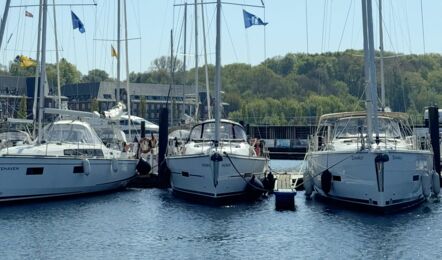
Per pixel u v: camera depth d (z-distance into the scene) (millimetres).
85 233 18281
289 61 121812
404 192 21750
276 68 122562
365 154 20969
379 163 20500
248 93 109062
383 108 29312
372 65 21875
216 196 23797
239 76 112750
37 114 27922
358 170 21406
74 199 25266
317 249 16281
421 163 22766
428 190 23578
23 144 26344
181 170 25234
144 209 22984
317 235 18141
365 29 22125
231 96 103000
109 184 27641
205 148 25438
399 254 15664
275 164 53188
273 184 27250
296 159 60812
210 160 23359
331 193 23594
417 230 18703
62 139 26891
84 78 125125
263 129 65188
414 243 16922
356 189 21828
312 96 100438
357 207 22531
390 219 20578
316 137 26047
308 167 26438
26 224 19484
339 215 21625
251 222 20406
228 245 16812
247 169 24828
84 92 118250
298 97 110188
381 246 16562
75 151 25906
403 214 21688
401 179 21234
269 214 22047
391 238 17578
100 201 24984
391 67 52188
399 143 23859
